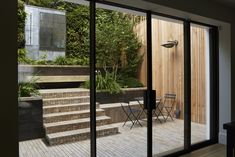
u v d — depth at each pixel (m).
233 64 4.48
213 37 4.66
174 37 4.86
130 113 4.66
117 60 4.65
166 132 4.70
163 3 3.26
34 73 5.23
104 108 4.76
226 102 4.48
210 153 4.02
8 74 2.06
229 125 2.42
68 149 4.14
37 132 4.58
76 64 5.26
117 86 4.70
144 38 4.19
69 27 5.36
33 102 4.62
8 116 2.07
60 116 4.88
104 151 3.99
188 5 3.59
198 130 4.89
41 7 5.61
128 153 3.93
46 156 3.86
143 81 4.25
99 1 3.09
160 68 4.70
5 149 2.06
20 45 5.17
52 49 5.54
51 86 5.41
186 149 4.05
